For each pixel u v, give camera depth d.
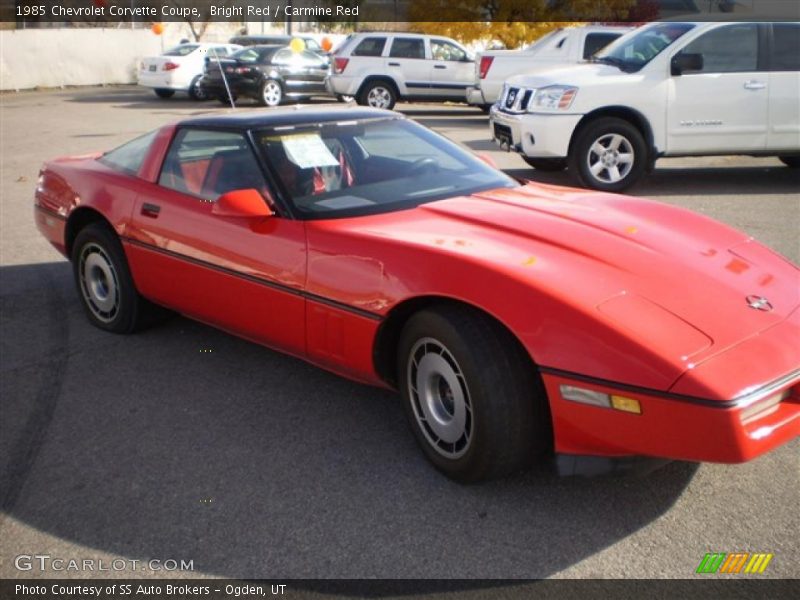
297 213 3.66
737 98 8.71
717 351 2.62
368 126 4.31
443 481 3.19
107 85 27.78
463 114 18.69
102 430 3.73
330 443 3.53
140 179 4.59
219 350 4.68
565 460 2.83
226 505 3.08
